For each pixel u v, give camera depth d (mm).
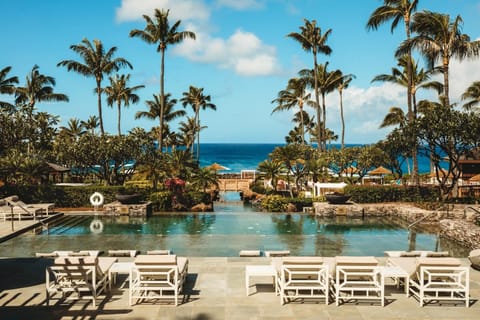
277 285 8734
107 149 28453
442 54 27578
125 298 8445
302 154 34312
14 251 14227
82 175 38781
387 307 7992
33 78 47219
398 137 26188
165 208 26078
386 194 26344
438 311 7789
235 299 8414
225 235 17188
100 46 40188
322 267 8195
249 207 31297
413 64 34469
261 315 7566
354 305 8094
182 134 73188
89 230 18781
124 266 9414
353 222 21359
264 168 33500
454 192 26922
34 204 23422
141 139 30359
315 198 26625
